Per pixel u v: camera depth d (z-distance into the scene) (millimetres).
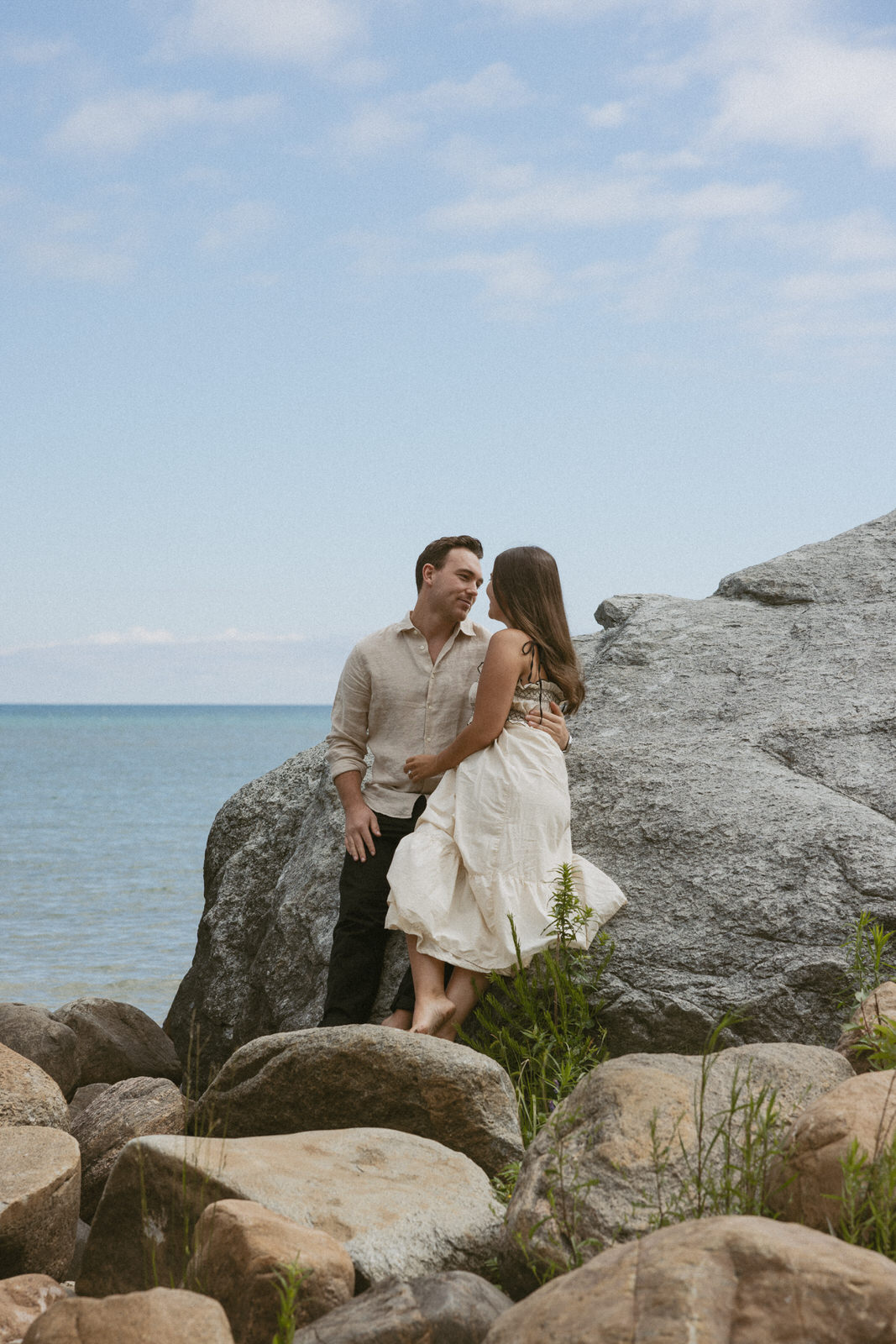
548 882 4156
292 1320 2150
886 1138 2383
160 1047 6062
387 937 4824
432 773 4496
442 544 4812
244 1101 3572
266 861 6121
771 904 4148
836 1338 1827
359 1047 3387
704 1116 2766
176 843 24516
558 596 4520
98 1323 2066
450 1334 2201
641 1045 4039
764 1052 3105
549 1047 3908
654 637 6141
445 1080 3318
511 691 4340
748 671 5660
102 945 12258
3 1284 2725
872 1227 2324
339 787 4832
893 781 4652
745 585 6531
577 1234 2537
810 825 4359
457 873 4270
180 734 127625
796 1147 2480
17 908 15023
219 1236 2408
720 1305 1871
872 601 6051
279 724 188750
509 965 4070
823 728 5008
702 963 4090
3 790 42312
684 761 4902
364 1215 2666
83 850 22938
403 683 4781
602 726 5469
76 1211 3193
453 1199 2852
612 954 4188
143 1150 2787
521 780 4242
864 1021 3418
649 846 4531
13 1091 3811
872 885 4078
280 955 5352
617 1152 2668
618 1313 1887
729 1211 2484
